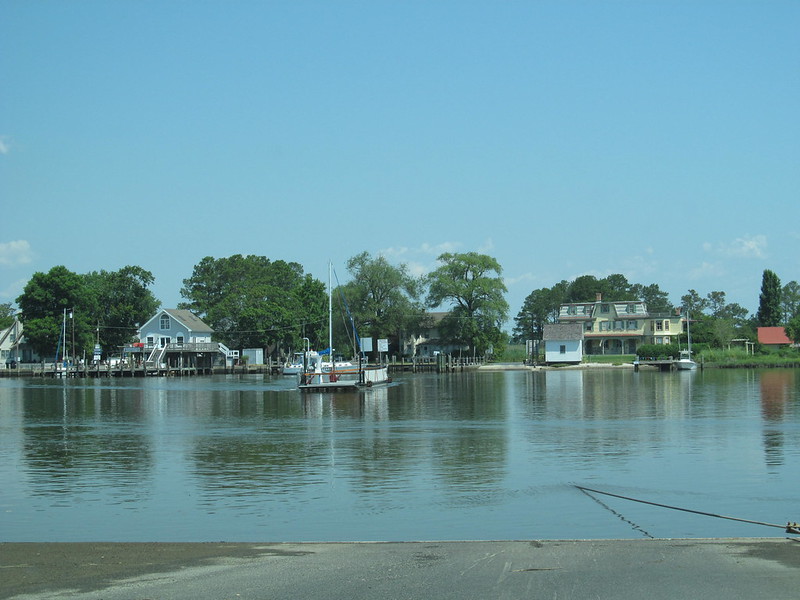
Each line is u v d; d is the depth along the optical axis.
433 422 40.34
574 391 64.38
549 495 21.55
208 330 127.75
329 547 13.18
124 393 69.88
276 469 26.25
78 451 31.00
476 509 19.98
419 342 140.50
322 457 28.73
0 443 33.59
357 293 114.06
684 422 38.97
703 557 12.13
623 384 73.88
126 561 12.48
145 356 118.50
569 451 29.52
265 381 93.06
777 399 52.78
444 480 23.89
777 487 22.48
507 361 139.12
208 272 158.75
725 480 23.53
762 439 32.34
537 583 11.10
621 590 10.74
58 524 19.09
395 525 18.52
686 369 106.88
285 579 11.42
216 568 12.02
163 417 45.19
